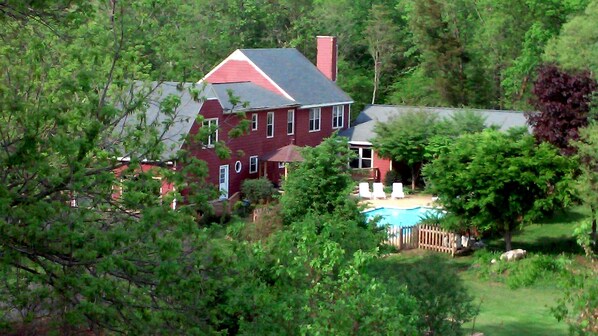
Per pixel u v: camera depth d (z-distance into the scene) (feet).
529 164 153.38
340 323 58.65
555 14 318.65
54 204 55.52
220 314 68.33
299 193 121.60
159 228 58.80
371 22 365.81
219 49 347.77
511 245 175.52
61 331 63.72
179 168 69.36
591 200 149.79
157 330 59.72
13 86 63.05
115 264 55.31
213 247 63.16
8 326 62.64
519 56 314.96
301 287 68.85
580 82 169.68
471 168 157.07
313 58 380.99
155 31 74.08
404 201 236.02
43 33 73.00
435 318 78.79
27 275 61.93
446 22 327.26
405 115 254.47
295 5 387.34
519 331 114.21
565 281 63.57
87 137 57.47
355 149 269.03
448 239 171.94
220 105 213.05
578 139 167.43
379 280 71.15
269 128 247.09
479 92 328.70
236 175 232.73
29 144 55.77
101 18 74.28
